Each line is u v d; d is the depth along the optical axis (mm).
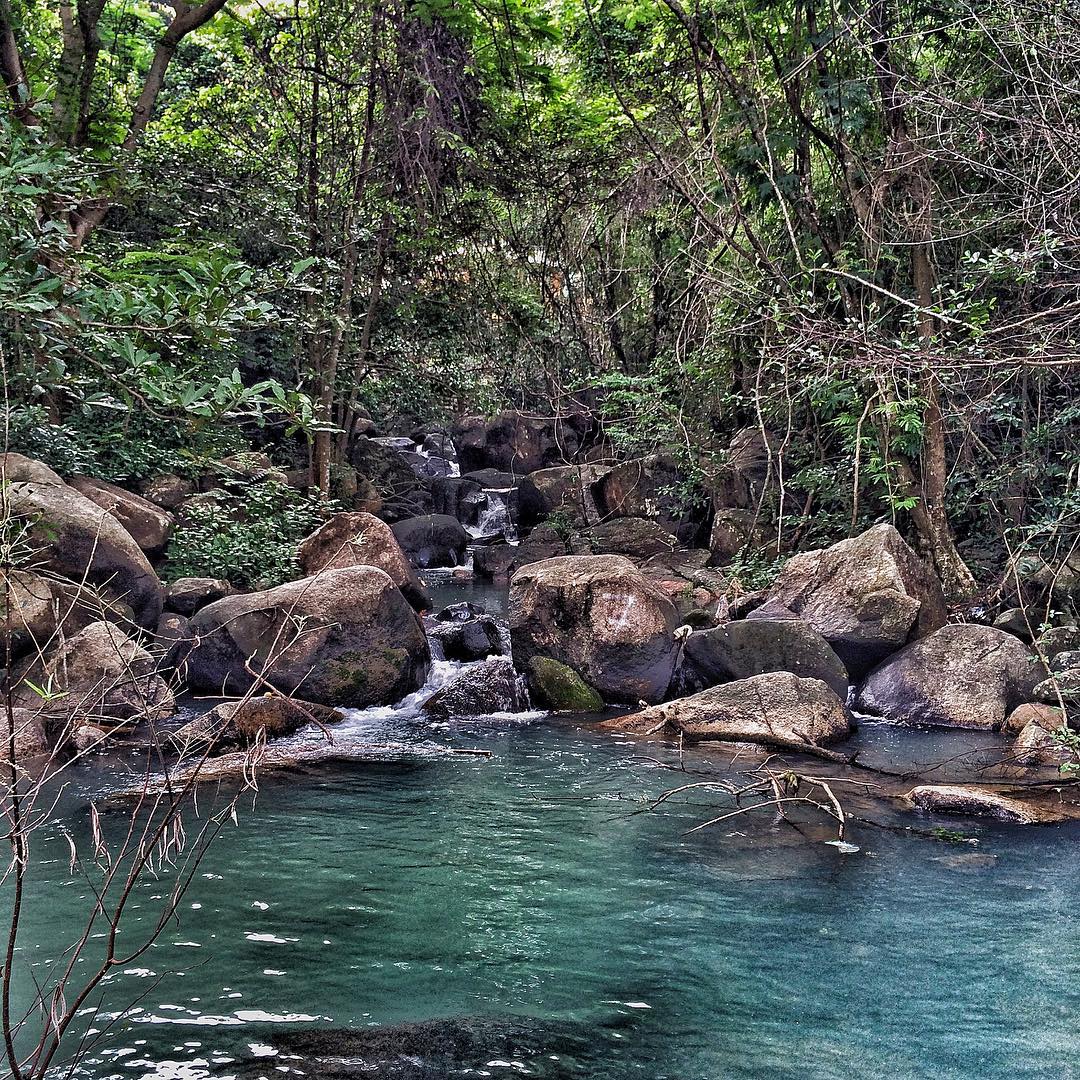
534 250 17250
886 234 11555
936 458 11500
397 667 10094
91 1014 4125
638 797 7156
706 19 12469
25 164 4582
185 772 7512
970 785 7367
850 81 10961
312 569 13391
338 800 7031
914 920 5145
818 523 13477
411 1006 4262
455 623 12492
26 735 7703
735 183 11891
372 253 16984
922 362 5750
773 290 11305
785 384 10969
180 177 14727
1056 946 4863
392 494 22375
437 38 15195
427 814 6766
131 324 4816
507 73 15938
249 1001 4273
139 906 5203
